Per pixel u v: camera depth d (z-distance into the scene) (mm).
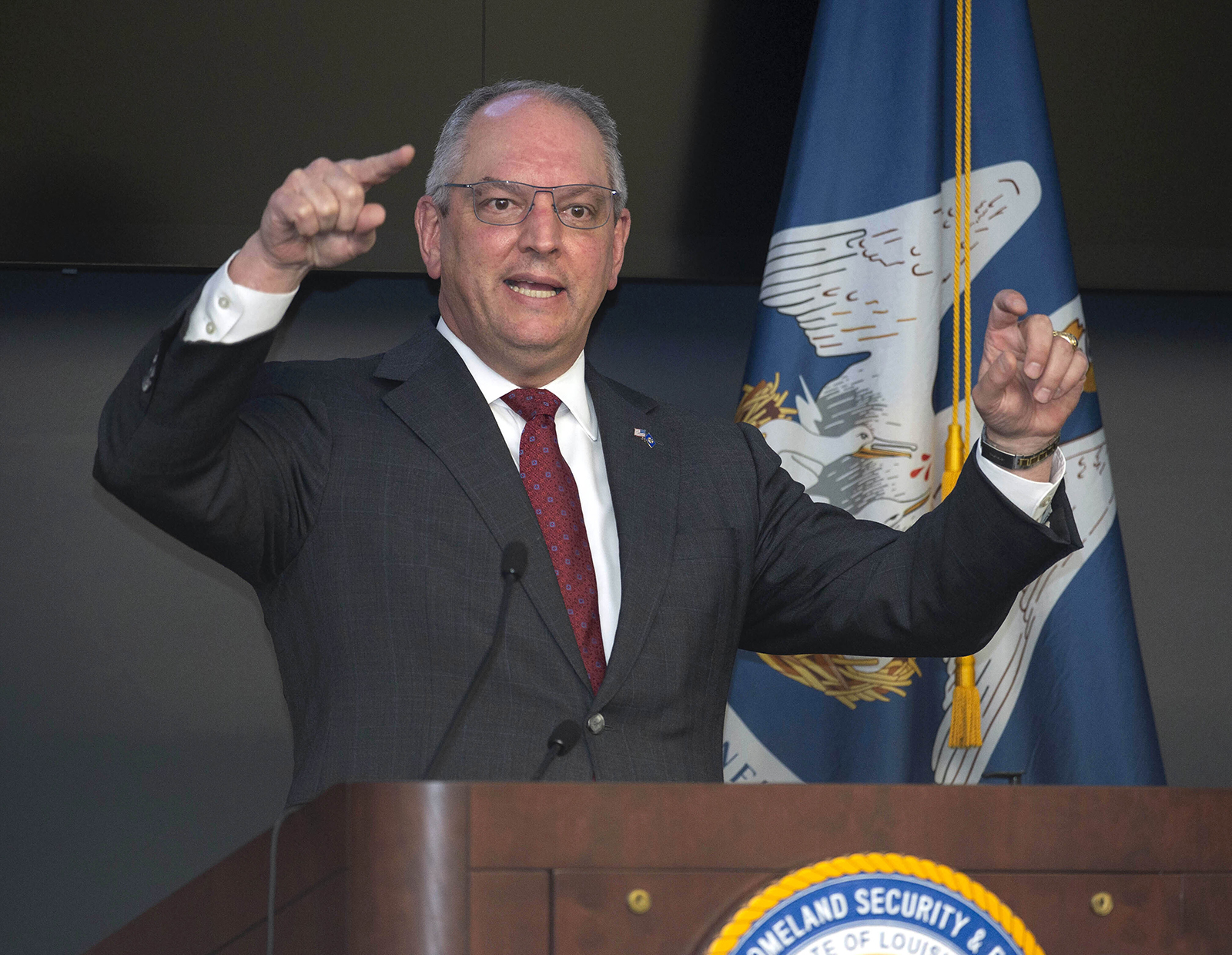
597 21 10594
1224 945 3814
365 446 6059
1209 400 11172
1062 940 3738
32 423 10414
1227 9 11031
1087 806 3824
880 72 9828
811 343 9477
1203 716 10852
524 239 6422
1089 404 9531
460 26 10469
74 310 10586
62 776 10000
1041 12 10898
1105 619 9188
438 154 6926
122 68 10133
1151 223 10992
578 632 5906
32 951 9742
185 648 10305
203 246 10242
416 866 3459
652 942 3529
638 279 10805
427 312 10922
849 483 9281
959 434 8859
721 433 7039
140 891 9945
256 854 4066
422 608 5660
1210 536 11086
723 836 3621
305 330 10789
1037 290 9617
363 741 5457
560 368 6727
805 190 9664
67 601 10234
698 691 6008
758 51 10734
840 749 9008
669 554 6188
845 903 3613
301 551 5910
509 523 5879
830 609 6535
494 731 5461
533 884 3500
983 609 5922
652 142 10672
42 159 10086
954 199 9836
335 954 3500
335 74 10359
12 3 10008
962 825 3750
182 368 4977
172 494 5234
